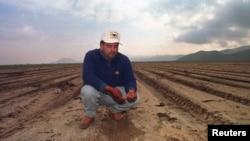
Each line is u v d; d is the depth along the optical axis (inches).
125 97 74.4
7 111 102.0
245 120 82.4
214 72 324.2
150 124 79.7
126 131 72.6
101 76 72.3
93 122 81.0
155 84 197.0
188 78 235.3
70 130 74.5
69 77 281.9
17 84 200.4
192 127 76.9
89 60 70.6
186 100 120.9
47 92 156.7
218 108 100.7
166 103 117.6
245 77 230.5
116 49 66.9
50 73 374.0
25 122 85.7
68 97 138.2
